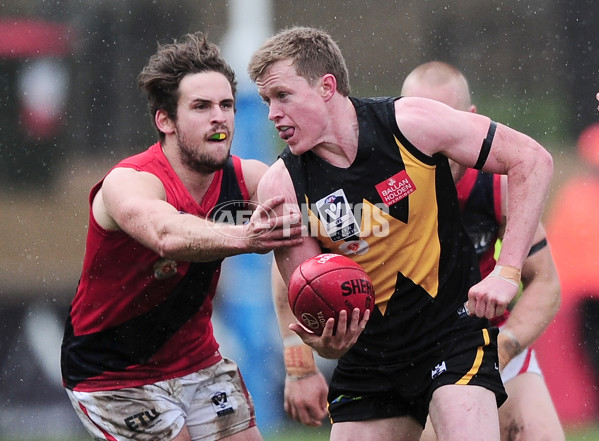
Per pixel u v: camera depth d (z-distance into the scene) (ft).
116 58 116.88
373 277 50.49
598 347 95.61
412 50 131.23
